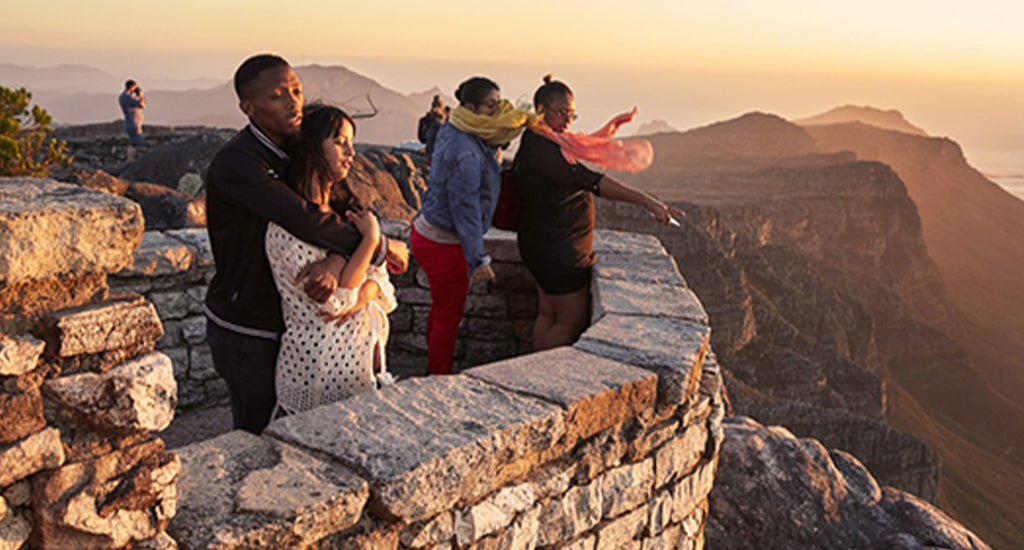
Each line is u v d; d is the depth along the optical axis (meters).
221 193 2.83
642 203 4.58
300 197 2.82
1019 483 133.12
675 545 3.88
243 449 2.51
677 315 4.30
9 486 1.64
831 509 6.24
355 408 2.85
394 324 6.09
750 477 6.29
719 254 124.62
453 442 2.63
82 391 1.71
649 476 3.56
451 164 4.26
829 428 83.81
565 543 3.15
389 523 2.46
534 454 2.96
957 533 6.23
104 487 1.79
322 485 2.32
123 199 1.81
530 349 5.98
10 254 1.58
